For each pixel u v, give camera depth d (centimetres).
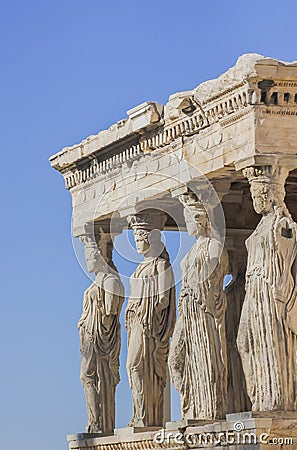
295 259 2930
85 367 3544
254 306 2923
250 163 2936
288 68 2909
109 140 3381
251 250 2956
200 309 3145
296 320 2911
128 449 3278
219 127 3045
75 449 3484
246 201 3388
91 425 3538
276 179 2939
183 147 3155
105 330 3538
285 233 2936
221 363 3142
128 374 3394
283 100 2936
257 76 2902
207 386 3131
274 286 2908
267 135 2931
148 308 3372
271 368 2898
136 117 3259
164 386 3394
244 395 3306
